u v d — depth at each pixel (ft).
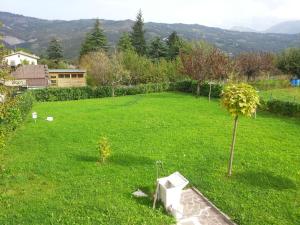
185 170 44.73
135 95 143.02
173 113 89.76
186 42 260.21
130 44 266.57
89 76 203.72
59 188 38.96
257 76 186.09
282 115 84.99
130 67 197.98
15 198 36.32
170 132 66.23
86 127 72.59
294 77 176.24
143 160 48.88
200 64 126.41
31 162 48.26
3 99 40.57
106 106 107.65
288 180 41.39
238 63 160.15
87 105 112.27
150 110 95.86
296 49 177.27
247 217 32.35
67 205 34.40
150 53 266.36
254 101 41.27
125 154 51.70
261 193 37.60
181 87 151.94
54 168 45.60
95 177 42.16
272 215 32.73
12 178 41.98
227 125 73.05
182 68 147.64
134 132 66.74
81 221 31.07
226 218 32.42
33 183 40.65
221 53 137.49
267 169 45.21
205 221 32.01
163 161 48.34
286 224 31.09
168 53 261.44
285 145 56.95
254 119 79.92
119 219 31.32
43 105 116.26
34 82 179.52
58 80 197.98
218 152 52.54
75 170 44.86
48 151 54.19
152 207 33.96
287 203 35.09
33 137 63.98
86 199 35.68
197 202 35.91
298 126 71.92
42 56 335.47
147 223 30.76
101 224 30.53
